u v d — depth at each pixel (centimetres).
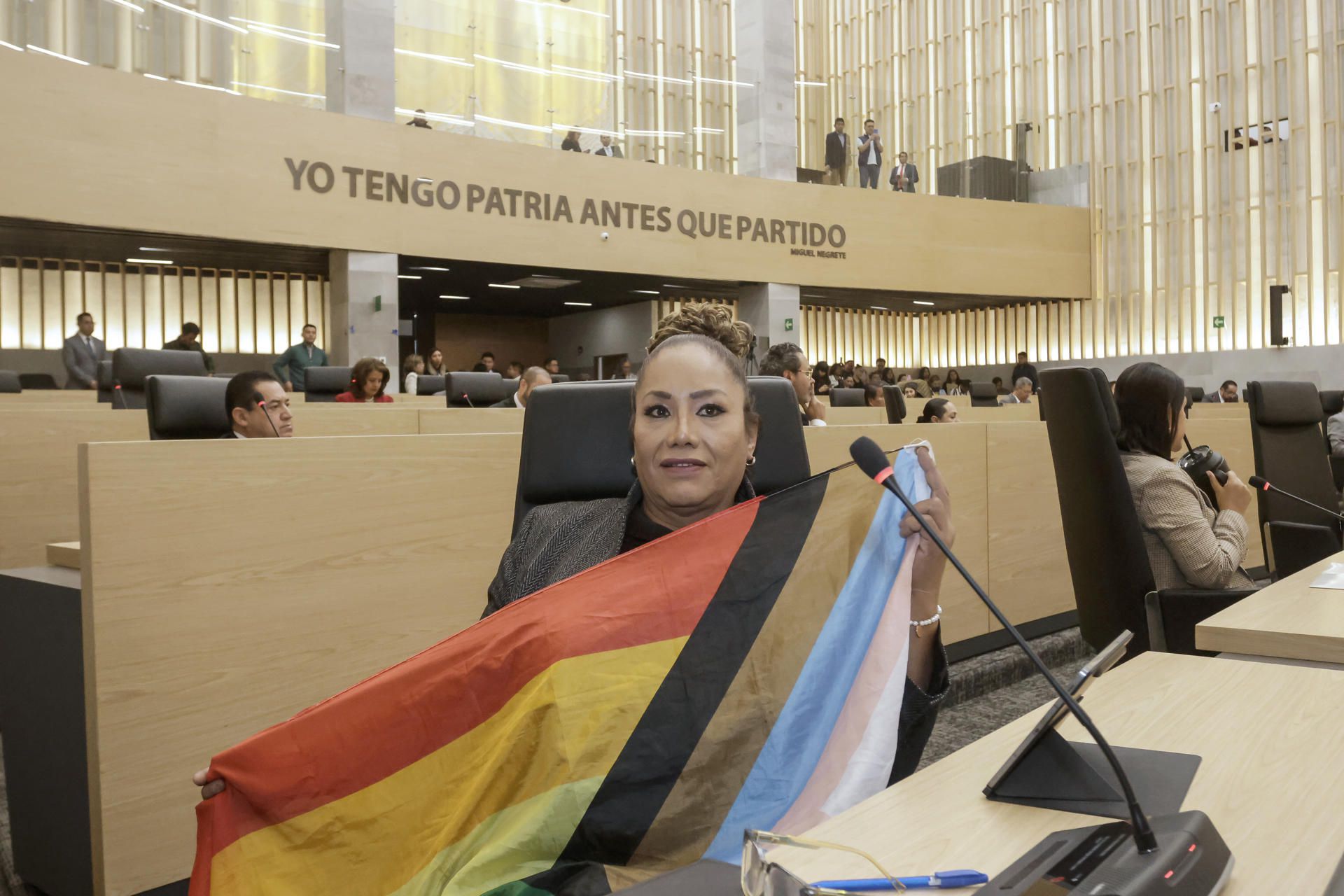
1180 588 243
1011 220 1686
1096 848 74
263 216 1094
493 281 1428
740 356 238
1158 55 1692
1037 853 75
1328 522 369
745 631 112
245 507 205
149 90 1016
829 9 2036
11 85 938
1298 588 173
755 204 1447
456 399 714
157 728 193
